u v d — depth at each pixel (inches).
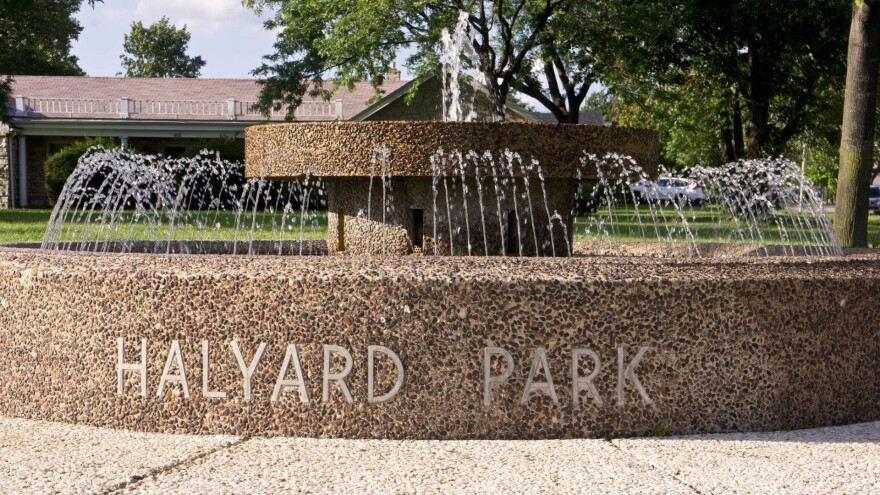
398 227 277.6
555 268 195.3
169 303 196.4
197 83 1638.8
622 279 194.1
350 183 287.1
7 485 158.6
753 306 200.7
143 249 354.9
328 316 191.3
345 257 202.1
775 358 202.7
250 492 156.6
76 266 205.2
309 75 1213.7
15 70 1873.8
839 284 209.3
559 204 279.9
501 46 1128.2
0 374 214.2
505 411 191.6
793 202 403.5
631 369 194.5
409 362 191.0
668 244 376.5
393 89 1604.3
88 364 202.1
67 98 1496.1
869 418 215.8
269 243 366.6
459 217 271.9
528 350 191.8
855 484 164.2
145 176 413.4
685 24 1045.2
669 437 194.9
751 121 1105.4
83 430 198.2
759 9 1012.5
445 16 1024.9
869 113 570.3
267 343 193.0
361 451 181.9
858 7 560.7
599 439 192.5
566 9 1035.9
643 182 276.5
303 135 267.4
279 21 1197.1
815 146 1298.0
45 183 1375.5
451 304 190.5
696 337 197.3
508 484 161.9
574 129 259.6
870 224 1180.5
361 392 191.6
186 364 195.9
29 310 208.5
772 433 200.4
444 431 191.5
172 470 168.9
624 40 1051.3
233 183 1189.1
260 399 193.5
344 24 1023.6
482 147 254.7
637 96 1120.8
